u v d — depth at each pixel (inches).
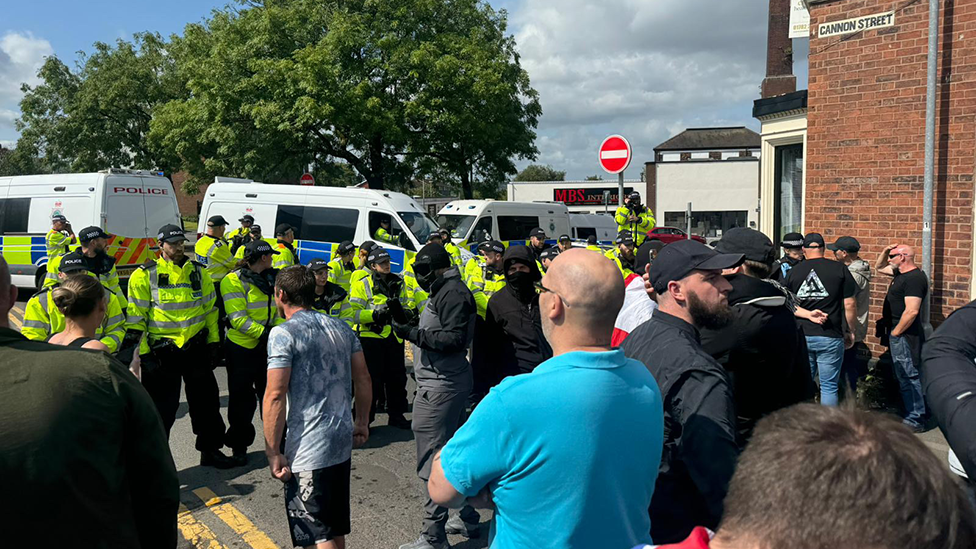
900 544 30.1
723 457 75.3
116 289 254.2
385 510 175.8
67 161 1272.1
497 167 886.4
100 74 1160.8
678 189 1712.6
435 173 849.5
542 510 64.2
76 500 62.8
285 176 823.1
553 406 63.7
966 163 228.4
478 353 201.6
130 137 1198.3
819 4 259.4
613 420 65.1
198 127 774.5
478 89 732.7
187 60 879.7
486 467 65.1
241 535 161.9
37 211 525.3
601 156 297.1
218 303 259.1
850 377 232.4
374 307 242.2
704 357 82.4
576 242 640.4
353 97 692.7
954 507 30.6
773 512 32.2
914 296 216.5
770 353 97.6
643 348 88.7
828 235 264.7
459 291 151.4
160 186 561.0
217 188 541.0
